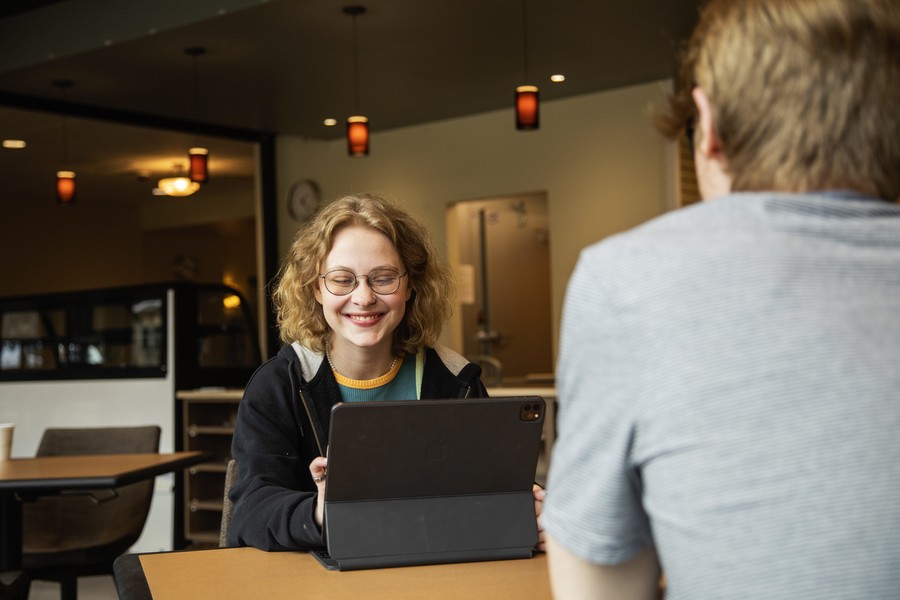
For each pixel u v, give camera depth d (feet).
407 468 4.89
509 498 5.08
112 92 21.50
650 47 18.98
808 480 2.57
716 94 3.05
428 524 4.93
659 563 3.04
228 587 4.52
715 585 2.62
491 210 27.25
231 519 6.24
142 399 17.95
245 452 5.95
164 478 18.17
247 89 21.40
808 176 2.90
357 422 4.72
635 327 2.78
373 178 25.81
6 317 18.94
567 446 2.94
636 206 21.83
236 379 18.86
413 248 6.32
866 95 2.85
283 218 26.30
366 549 4.83
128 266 39.42
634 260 2.86
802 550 2.55
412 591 4.41
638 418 2.76
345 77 20.59
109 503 12.78
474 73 20.53
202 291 18.30
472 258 26.50
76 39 18.71
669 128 3.43
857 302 2.69
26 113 22.63
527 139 23.45
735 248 2.76
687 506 2.67
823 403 2.60
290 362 6.20
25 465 11.39
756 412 2.63
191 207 38.50
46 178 32.65
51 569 11.98
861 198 2.89
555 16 17.07
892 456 2.57
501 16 17.01
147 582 4.64
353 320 6.02
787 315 2.67
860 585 2.52
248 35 17.76
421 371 6.48
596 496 2.85
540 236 29.04
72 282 37.50
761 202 2.87
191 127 24.45
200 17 16.96
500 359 27.12
